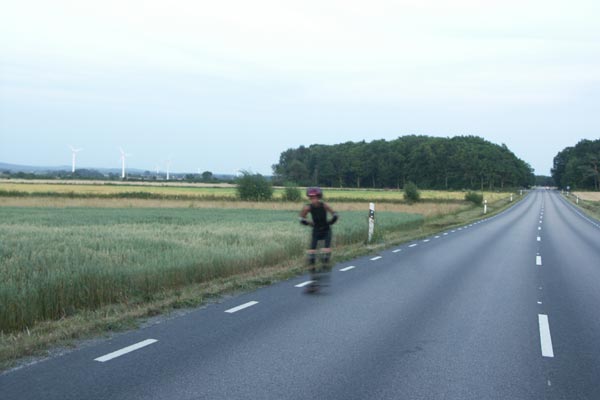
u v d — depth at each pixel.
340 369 5.37
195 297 8.55
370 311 8.02
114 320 6.95
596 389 4.95
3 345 5.84
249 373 5.18
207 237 15.54
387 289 9.89
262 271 11.54
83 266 8.72
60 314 7.47
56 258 9.95
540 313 8.12
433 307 8.40
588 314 8.09
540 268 13.25
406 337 6.62
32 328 6.70
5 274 8.33
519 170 181.88
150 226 20.42
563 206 68.81
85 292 7.95
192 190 77.19
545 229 28.94
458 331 6.96
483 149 163.75
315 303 8.52
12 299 6.78
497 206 68.50
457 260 14.50
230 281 10.12
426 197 78.19
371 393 4.74
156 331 6.63
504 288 10.27
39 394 4.51
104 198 54.69
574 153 185.62
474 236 23.14
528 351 6.12
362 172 158.75
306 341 6.34
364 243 18.62
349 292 9.51
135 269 9.08
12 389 4.62
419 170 156.12
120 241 13.62
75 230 17.38
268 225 21.67
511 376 5.27
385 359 5.73
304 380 5.03
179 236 15.70
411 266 13.12
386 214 35.19
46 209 37.25
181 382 4.89
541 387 4.98
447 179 155.50
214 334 6.54
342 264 13.22
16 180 110.00
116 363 5.38
